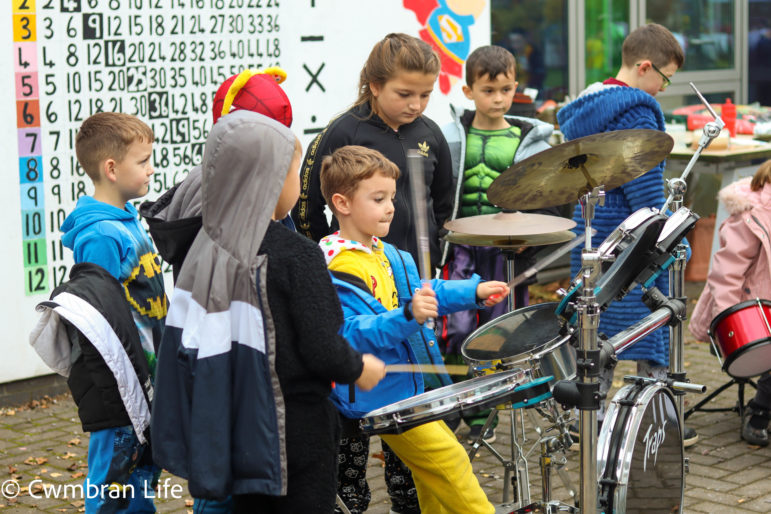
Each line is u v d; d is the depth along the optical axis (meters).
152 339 3.95
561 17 9.40
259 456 2.84
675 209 4.01
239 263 2.85
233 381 2.87
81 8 6.22
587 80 9.69
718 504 4.77
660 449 3.90
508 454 5.41
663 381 3.90
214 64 6.81
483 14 8.23
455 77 8.12
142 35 6.48
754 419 5.56
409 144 4.79
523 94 8.82
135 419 3.70
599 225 5.29
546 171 3.85
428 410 3.29
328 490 2.99
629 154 3.86
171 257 3.10
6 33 5.96
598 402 3.35
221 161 2.88
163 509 4.80
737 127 9.48
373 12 7.58
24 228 6.17
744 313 5.13
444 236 5.13
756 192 5.53
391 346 3.34
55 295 3.68
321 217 4.77
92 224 3.83
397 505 4.48
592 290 3.34
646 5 10.12
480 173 5.51
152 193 6.65
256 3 6.95
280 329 2.87
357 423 3.64
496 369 3.43
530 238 4.48
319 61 7.33
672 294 4.08
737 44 11.16
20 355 6.25
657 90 5.47
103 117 3.99
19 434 5.84
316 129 7.37
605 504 3.61
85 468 5.32
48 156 6.21
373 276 3.73
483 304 3.63
